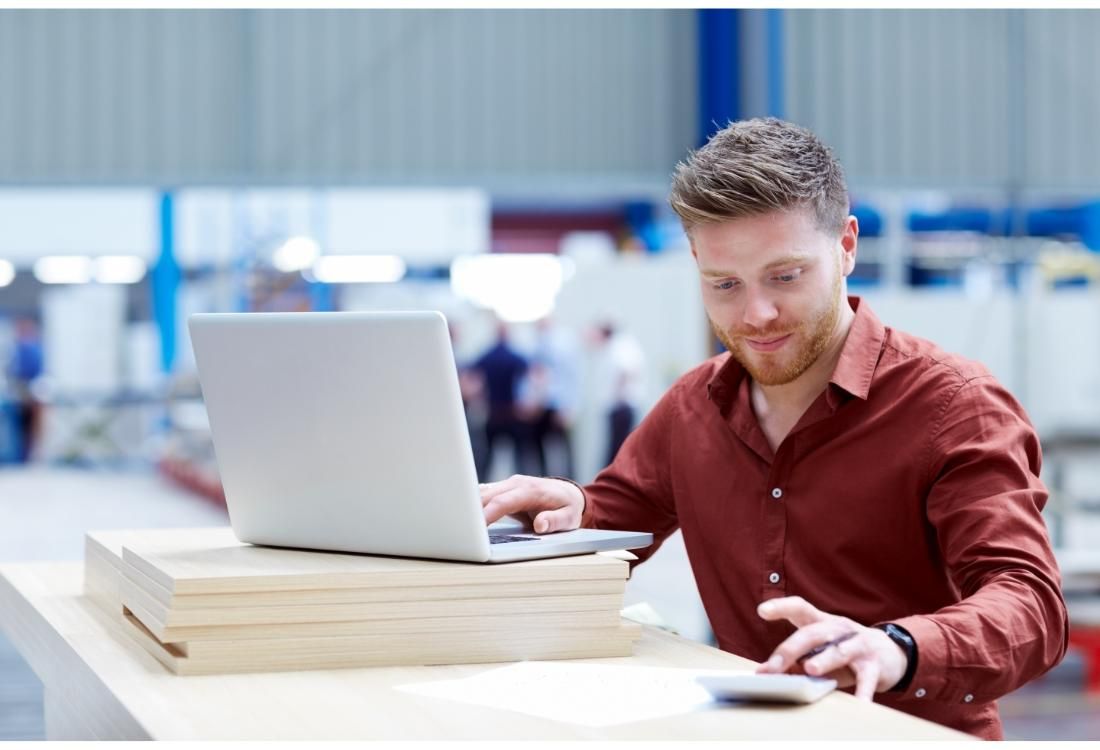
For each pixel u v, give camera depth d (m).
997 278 8.52
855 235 1.61
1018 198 6.82
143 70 5.95
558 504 1.58
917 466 1.53
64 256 13.23
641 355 8.32
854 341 1.58
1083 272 8.40
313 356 1.32
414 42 6.14
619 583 1.28
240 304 10.59
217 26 5.99
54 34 5.88
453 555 1.28
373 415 1.28
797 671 1.17
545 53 6.24
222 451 1.45
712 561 1.70
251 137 6.04
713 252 1.45
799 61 6.27
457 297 12.05
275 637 1.21
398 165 6.15
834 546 1.58
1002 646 1.23
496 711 1.06
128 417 13.28
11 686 4.76
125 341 14.05
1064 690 4.75
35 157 5.89
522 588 1.26
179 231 12.19
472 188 6.23
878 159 6.36
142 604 1.31
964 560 1.40
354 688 1.14
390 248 11.55
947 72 6.41
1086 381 7.14
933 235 9.40
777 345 1.48
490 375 8.67
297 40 6.06
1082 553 5.63
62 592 1.65
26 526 9.79
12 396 13.15
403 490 1.29
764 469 1.64
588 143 6.30
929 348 1.59
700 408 1.73
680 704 1.08
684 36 6.35
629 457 1.82
